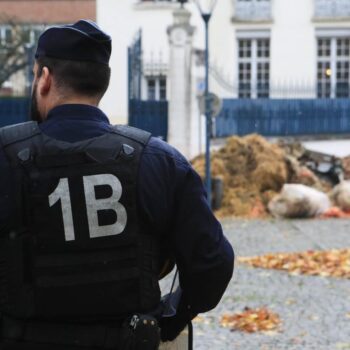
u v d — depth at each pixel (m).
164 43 28.09
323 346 6.41
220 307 7.79
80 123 2.38
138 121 21.05
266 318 7.27
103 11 28.27
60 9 40.81
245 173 17.72
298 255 10.92
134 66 20.67
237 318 7.29
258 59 30.88
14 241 2.29
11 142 2.36
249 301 8.09
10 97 21.09
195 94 20.72
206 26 16.44
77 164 2.30
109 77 2.49
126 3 28.14
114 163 2.32
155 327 2.26
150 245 2.34
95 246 2.27
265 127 23.92
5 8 40.97
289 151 19.34
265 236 13.41
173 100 20.69
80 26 2.43
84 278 2.25
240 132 23.61
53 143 2.33
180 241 2.38
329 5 30.27
